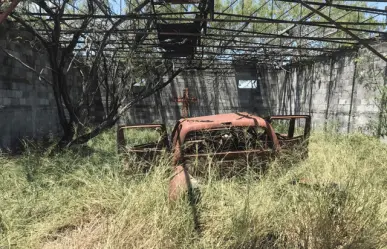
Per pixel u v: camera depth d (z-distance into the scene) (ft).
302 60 51.55
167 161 15.35
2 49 26.37
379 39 32.65
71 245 12.21
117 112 35.14
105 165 18.72
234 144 16.43
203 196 12.87
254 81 64.85
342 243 10.91
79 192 16.08
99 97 57.62
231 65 62.44
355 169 15.64
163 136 17.44
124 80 36.96
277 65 58.08
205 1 22.07
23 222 14.15
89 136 29.40
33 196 16.10
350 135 33.37
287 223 11.64
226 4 42.50
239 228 11.17
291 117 17.78
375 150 24.56
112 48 39.01
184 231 11.90
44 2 22.03
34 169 20.39
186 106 61.57
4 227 13.64
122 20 23.70
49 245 12.53
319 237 10.98
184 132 15.30
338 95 42.60
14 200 15.75
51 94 39.81
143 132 39.88
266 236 11.37
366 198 12.17
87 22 25.12
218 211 12.44
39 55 36.19
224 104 64.59
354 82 38.65
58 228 14.03
